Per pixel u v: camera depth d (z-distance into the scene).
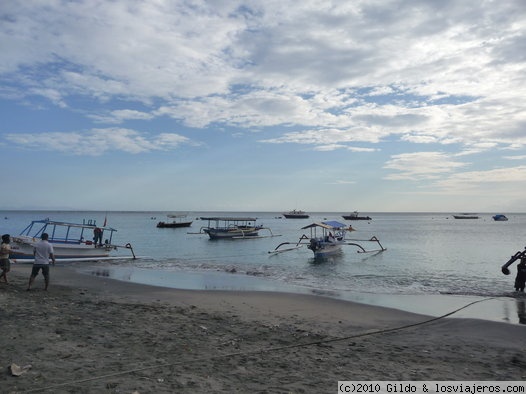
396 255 38.75
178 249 44.94
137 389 5.68
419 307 15.05
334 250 37.47
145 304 13.60
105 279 20.52
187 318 11.27
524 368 7.76
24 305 11.63
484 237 70.00
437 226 128.12
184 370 6.70
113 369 6.51
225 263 31.31
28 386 5.57
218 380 6.32
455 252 42.00
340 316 12.89
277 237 68.94
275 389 6.03
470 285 21.47
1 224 110.56
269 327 10.69
